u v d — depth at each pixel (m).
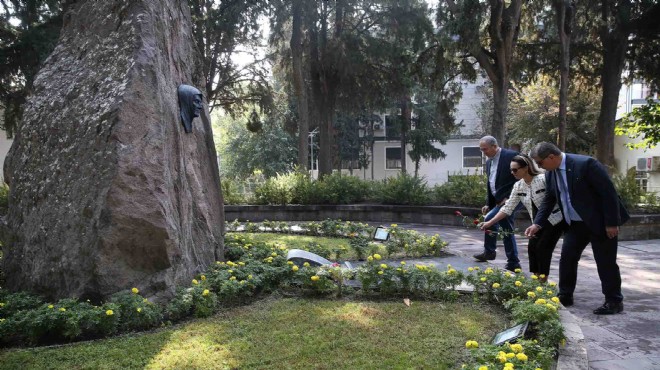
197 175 6.07
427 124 34.16
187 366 3.36
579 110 28.97
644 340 4.40
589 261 8.16
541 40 23.02
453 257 7.84
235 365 3.37
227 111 25.59
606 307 5.19
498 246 9.87
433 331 4.04
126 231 4.50
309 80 24.61
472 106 41.34
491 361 3.04
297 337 3.91
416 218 14.82
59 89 5.57
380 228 8.95
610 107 21.53
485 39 20.03
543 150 5.23
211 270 5.51
